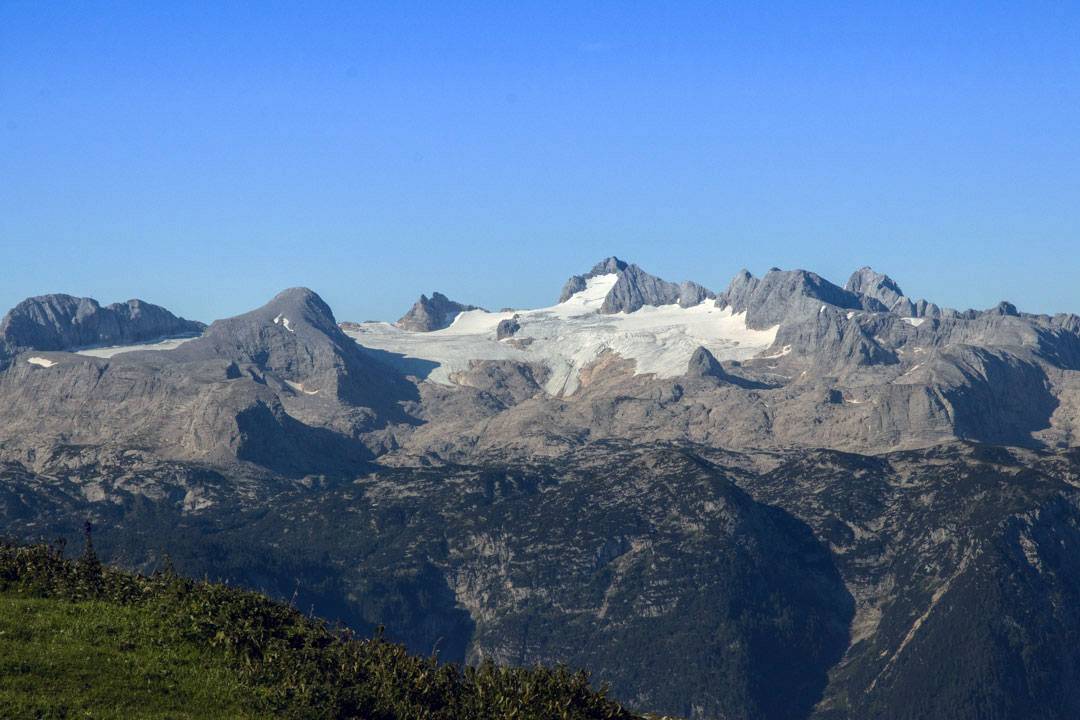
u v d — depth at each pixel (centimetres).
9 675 10400
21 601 11862
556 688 11375
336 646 11706
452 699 11194
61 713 9988
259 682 10969
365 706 10869
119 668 10800
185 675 10906
